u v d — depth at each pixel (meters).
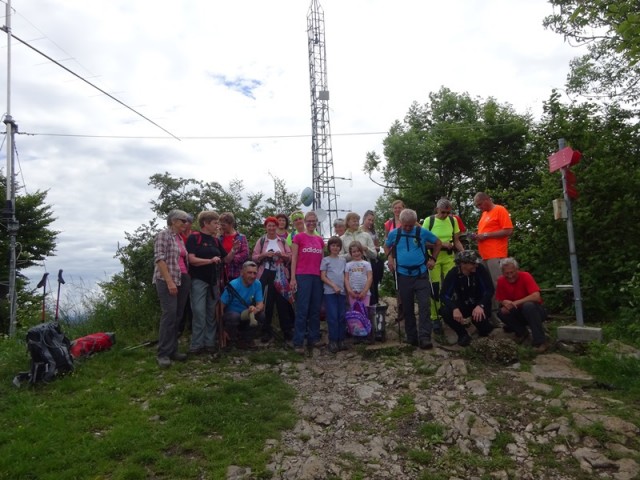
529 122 18.14
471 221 18.89
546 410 4.75
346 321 6.89
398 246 6.66
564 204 6.82
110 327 8.29
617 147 9.16
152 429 4.65
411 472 4.07
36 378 5.82
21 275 22.62
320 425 4.86
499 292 6.54
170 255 6.26
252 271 6.77
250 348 7.04
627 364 5.41
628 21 5.32
